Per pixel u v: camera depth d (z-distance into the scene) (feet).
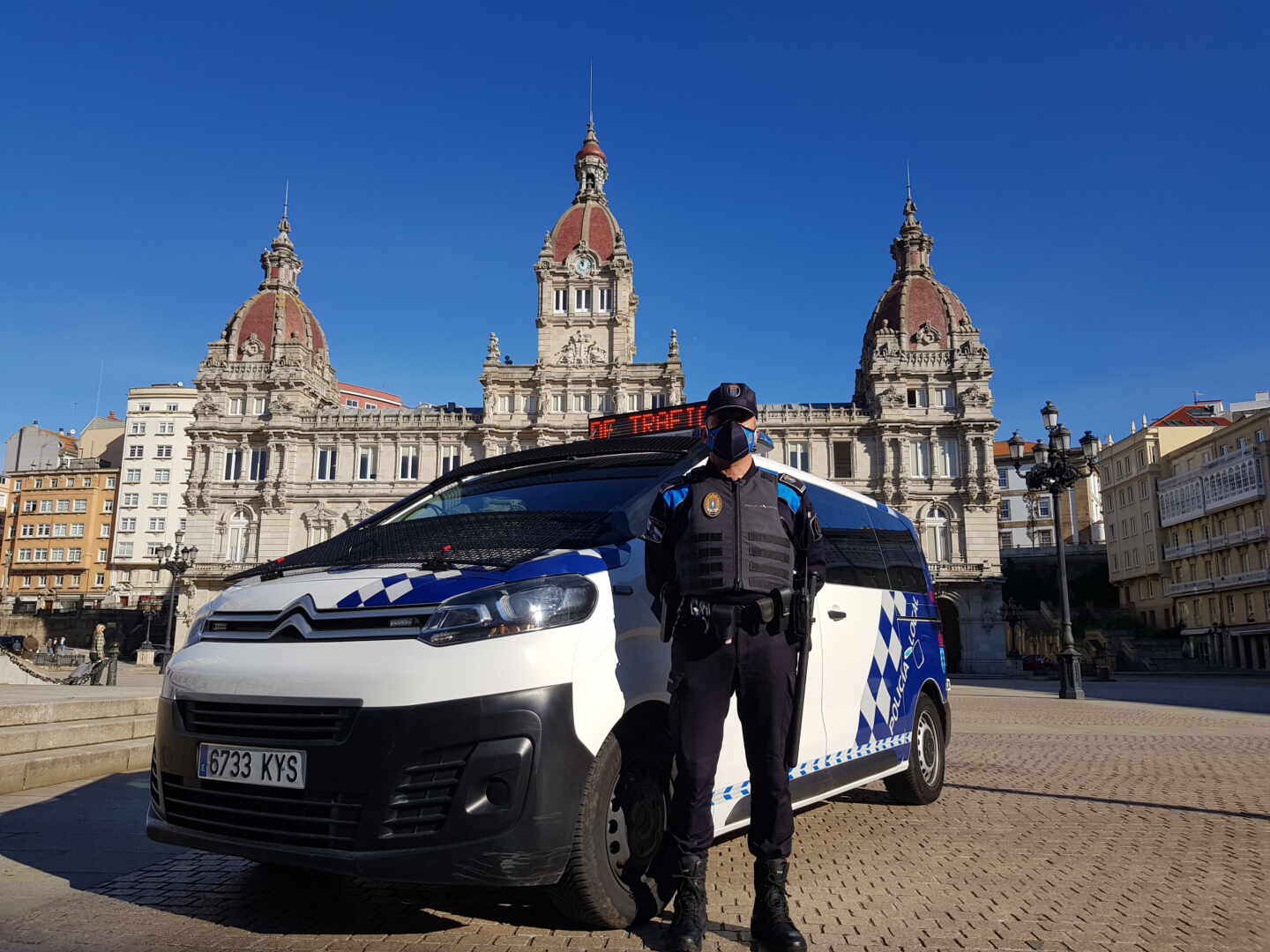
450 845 10.61
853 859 16.69
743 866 15.96
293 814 11.20
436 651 11.18
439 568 12.47
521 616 11.59
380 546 14.58
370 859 10.54
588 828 11.52
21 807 20.76
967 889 14.53
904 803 22.52
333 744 11.02
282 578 13.75
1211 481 208.33
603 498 15.05
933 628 24.13
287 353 195.93
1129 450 248.32
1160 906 13.52
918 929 12.35
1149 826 19.88
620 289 191.11
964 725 48.55
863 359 207.41
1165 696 83.51
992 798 23.81
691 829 11.02
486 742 10.91
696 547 11.40
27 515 298.97
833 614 18.12
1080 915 13.05
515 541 13.42
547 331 191.31
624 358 189.16
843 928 12.39
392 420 189.26
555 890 11.73
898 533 23.73
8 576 294.87
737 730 14.44
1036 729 46.09
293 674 11.60
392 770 10.72
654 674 13.01
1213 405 259.80
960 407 182.39
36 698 29.43
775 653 11.33
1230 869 15.89
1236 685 118.83
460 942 11.50
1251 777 27.71
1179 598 226.17
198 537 185.98
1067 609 79.92
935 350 187.52
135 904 13.32
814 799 16.40
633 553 13.58
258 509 187.52
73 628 209.15
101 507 295.07
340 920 12.51
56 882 14.55
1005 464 294.46
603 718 11.91
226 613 13.41
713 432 12.02
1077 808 22.16
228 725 12.03
